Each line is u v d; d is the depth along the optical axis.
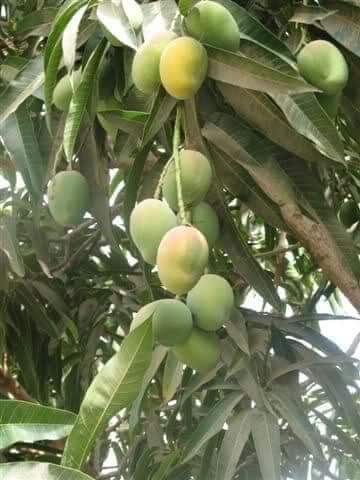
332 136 1.18
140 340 0.93
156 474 1.86
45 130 1.55
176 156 1.21
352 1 1.31
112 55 1.42
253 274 1.41
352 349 2.08
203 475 1.80
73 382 2.34
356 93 1.42
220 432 1.85
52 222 2.14
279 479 1.52
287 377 1.79
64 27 1.22
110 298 2.33
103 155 1.53
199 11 1.15
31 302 2.18
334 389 1.80
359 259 1.32
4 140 1.45
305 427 1.62
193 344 1.27
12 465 0.87
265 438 1.57
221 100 1.35
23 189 2.15
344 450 2.00
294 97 1.20
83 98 1.23
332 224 1.31
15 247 1.74
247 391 1.67
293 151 1.28
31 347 2.29
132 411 1.67
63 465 0.95
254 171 1.30
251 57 1.19
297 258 2.55
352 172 1.88
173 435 2.14
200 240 1.12
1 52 1.73
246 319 1.87
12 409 0.96
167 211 1.21
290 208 1.40
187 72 1.14
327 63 1.25
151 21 1.21
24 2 1.95
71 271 2.33
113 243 1.51
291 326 1.86
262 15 1.42
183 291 1.12
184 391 1.86
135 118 1.33
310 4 1.40
